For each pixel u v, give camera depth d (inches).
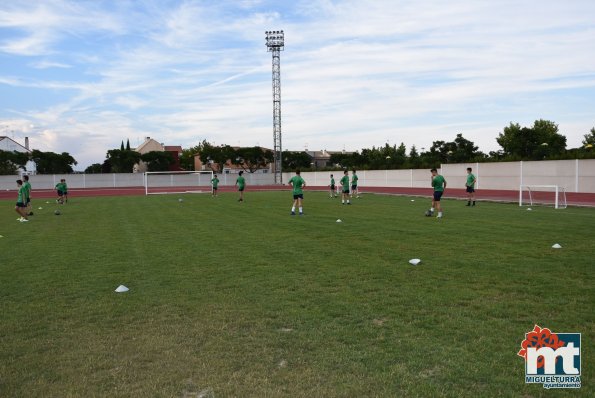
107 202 1231.5
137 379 171.3
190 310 252.4
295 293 281.3
